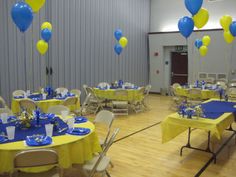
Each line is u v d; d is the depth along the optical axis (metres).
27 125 3.19
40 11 7.79
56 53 8.33
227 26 7.75
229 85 9.63
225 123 4.09
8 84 7.17
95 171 2.80
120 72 10.98
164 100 10.53
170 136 4.09
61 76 8.52
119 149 4.69
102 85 8.30
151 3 12.70
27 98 5.49
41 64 7.93
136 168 3.89
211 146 4.86
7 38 7.08
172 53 12.26
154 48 12.41
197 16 5.75
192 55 11.34
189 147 4.54
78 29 8.96
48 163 2.33
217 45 10.69
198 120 3.89
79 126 3.29
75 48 8.91
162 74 12.33
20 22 4.67
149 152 4.55
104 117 3.76
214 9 11.07
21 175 2.65
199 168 3.91
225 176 3.65
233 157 4.34
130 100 7.46
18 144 2.62
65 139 2.78
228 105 5.13
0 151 2.50
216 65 10.83
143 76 12.49
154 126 6.34
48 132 2.87
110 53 10.37
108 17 10.15
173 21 12.10
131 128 6.13
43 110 5.32
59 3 8.30
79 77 9.12
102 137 5.32
